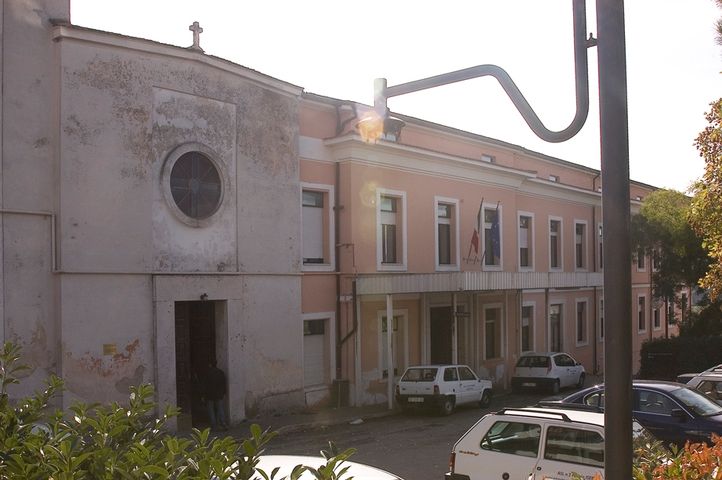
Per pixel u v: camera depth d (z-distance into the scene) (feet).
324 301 70.90
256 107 62.85
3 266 47.39
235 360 59.82
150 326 54.03
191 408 59.06
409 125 82.02
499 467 28.17
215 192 59.36
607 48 10.62
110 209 52.16
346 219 72.08
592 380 105.81
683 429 38.09
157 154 55.16
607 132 10.59
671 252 107.45
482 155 96.32
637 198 137.39
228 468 9.98
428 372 69.56
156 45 54.70
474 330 90.79
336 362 71.87
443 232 86.84
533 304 105.70
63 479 9.82
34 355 48.47
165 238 55.52
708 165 49.49
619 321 10.39
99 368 50.80
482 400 74.59
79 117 50.80
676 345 97.09
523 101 13.67
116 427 11.72
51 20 50.49
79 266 50.26
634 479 16.26
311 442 53.31
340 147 71.92
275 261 64.23
